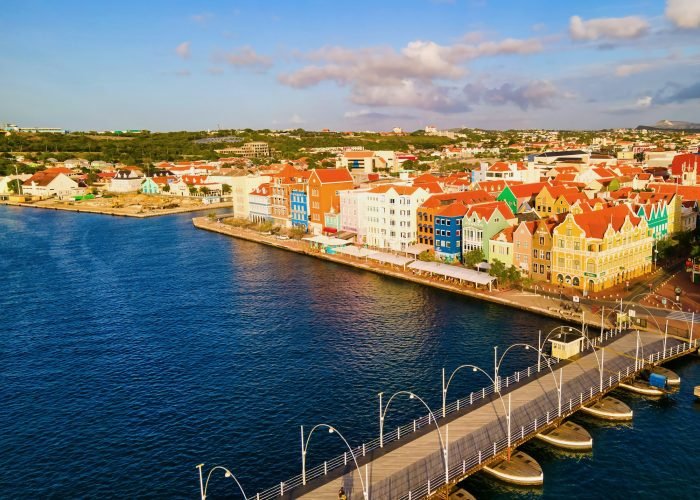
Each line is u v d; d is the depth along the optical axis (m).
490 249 149.00
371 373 93.75
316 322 119.69
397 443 69.88
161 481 66.69
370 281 153.12
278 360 100.19
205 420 80.06
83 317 127.50
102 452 73.00
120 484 66.44
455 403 81.62
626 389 87.38
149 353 105.31
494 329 111.38
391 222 177.50
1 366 100.62
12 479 67.81
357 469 62.12
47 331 118.69
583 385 84.00
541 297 126.94
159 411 83.12
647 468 68.19
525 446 73.38
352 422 78.31
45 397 88.50
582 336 97.88
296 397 86.12
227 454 71.62
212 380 92.88
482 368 93.94
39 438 76.69
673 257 156.88
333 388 88.75
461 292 135.75
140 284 155.38
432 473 63.38
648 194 169.62
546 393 81.75
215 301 137.38
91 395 88.75
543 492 64.44
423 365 96.19
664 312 114.50
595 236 128.12
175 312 129.50
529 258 140.88
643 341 100.12
